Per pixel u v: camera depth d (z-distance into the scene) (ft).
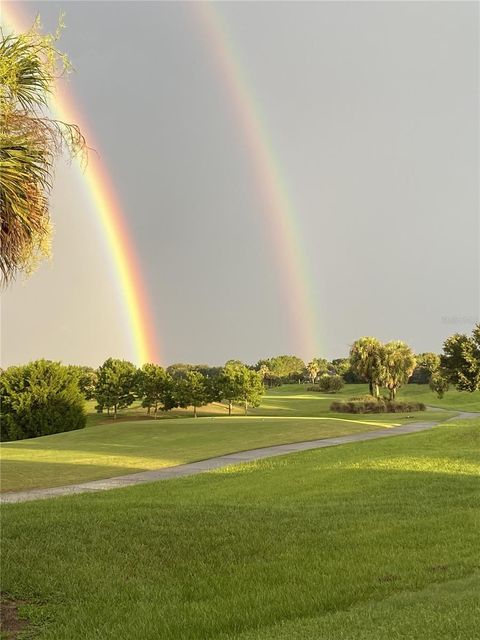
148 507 37.91
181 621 18.94
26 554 25.99
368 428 122.21
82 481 61.62
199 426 125.59
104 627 18.53
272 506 38.75
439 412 205.57
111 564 25.00
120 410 325.21
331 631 16.96
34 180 21.59
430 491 42.88
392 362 224.94
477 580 22.04
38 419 209.05
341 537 29.40
